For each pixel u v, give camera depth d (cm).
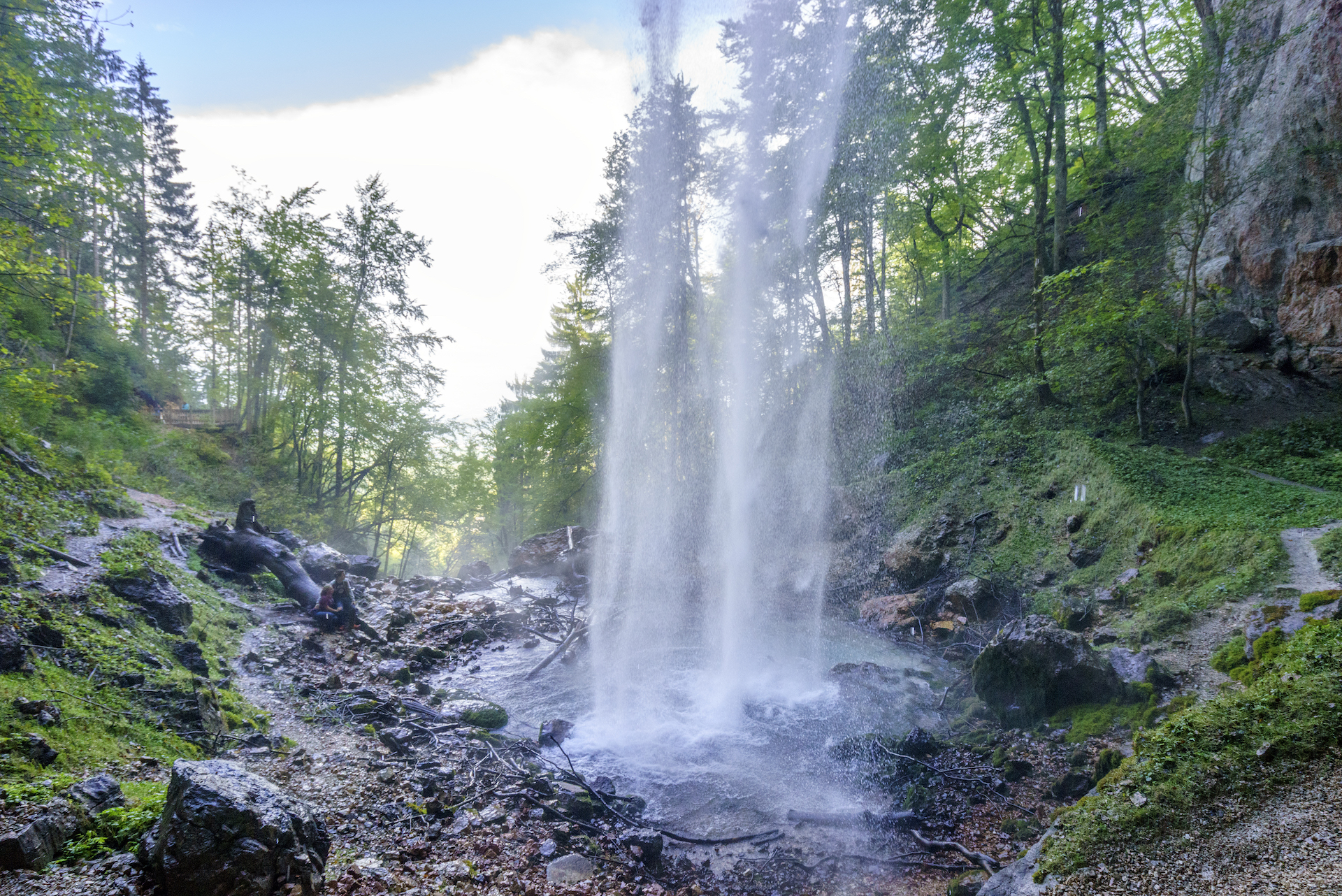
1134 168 2230
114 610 791
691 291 1397
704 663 1158
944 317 2538
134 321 2589
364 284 2798
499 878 519
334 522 2781
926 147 2034
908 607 1411
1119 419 1683
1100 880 422
